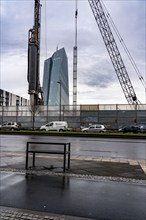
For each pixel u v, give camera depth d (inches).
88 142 892.0
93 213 193.8
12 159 441.4
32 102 2454.5
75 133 1352.1
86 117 1830.7
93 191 248.5
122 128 1701.5
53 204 211.2
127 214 192.7
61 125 1732.3
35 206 206.5
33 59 2488.9
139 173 334.6
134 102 2800.2
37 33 2564.0
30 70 2484.0
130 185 272.1
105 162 423.8
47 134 1386.6
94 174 324.5
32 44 2501.2
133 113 1763.0
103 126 1662.2
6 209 200.1
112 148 691.4
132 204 213.2
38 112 1905.8
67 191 247.3
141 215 191.2
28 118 1914.4
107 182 283.9
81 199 223.9
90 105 1831.9
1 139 1004.6
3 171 335.6
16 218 183.2
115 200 222.4
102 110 1812.3
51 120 1879.9
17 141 892.0
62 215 189.5
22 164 390.6
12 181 284.0
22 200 220.2
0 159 441.1
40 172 331.3
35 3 2603.3
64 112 1868.8
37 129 1768.0
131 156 528.7
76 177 306.0
